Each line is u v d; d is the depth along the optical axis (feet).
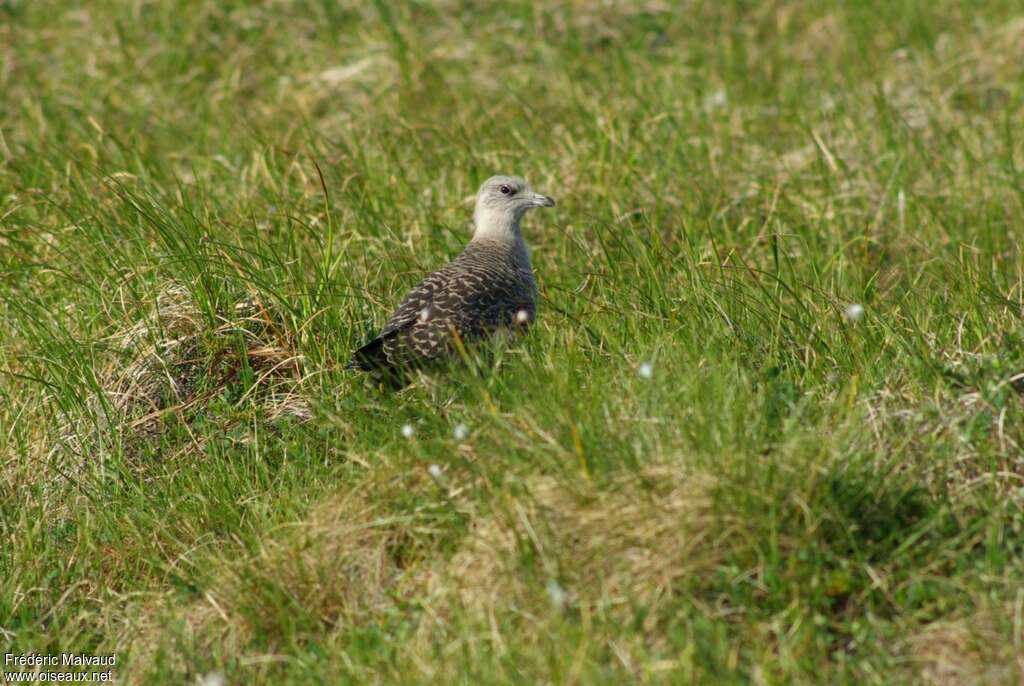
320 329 38.96
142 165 51.78
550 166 53.21
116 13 73.46
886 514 27.68
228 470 34.60
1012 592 25.95
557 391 31.27
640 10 73.87
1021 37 65.87
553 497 28.35
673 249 45.34
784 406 31.12
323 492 32.48
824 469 27.53
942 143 56.54
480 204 42.11
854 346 33.99
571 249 47.70
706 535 26.99
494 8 73.72
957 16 72.13
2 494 35.58
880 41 69.87
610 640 25.89
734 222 50.55
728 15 74.95
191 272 40.14
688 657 24.58
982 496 28.22
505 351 35.78
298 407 36.55
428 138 56.90
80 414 36.94
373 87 64.23
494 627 26.32
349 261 43.52
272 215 46.16
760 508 27.07
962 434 29.25
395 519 29.55
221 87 67.10
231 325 38.81
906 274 44.96
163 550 32.60
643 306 38.24
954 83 63.36
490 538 28.37
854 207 51.65
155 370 38.27
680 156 53.93
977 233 48.24
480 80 64.59
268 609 29.35
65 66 69.00
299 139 57.47
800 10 75.41
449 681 25.53
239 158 55.72
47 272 42.98
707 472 27.61
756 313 36.06
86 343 38.65
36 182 51.47
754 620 25.73
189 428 36.52
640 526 27.35
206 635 29.58
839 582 26.48
